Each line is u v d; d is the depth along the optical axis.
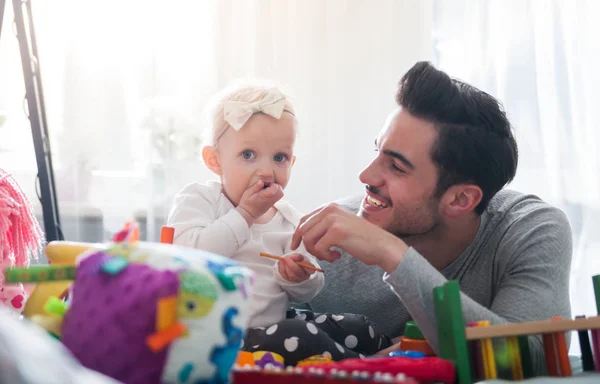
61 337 0.78
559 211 1.34
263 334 1.19
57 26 2.04
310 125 2.18
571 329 0.98
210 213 1.32
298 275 1.27
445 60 2.24
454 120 1.24
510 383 0.89
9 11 1.98
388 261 1.08
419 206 1.25
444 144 1.22
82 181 2.06
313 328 1.19
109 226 2.08
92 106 2.06
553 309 1.16
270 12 2.15
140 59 2.08
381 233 1.11
